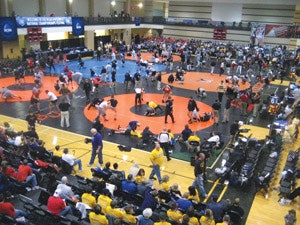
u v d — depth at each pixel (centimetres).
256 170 1284
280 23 4816
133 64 3547
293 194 1098
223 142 1514
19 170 1012
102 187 950
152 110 1911
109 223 789
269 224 985
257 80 2897
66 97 1973
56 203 826
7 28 2978
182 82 2758
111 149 1455
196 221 784
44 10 3803
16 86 2445
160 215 819
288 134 1659
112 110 1980
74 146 1466
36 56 3266
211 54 4178
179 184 1187
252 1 4725
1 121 1711
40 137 1544
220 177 1242
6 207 805
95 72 3041
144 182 982
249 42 4800
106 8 4819
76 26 3734
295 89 2359
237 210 920
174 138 1593
